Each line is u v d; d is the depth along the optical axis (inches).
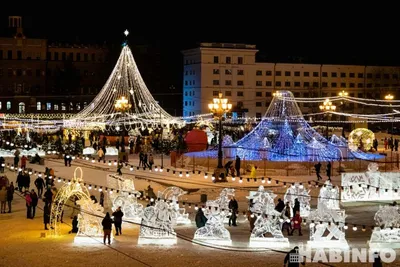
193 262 964.0
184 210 1360.7
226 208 1325.0
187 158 2309.3
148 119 3321.9
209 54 5162.4
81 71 5654.5
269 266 935.7
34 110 5398.6
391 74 5472.4
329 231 1116.5
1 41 5433.1
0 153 2539.4
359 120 3597.4
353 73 5428.2
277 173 2112.5
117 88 3481.8
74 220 1224.8
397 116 4549.7
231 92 5206.7
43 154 2618.1
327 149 2257.6
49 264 953.5
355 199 1572.3
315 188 1847.9
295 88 5334.6
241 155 2218.3
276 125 2311.8
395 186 1592.0
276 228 1098.7
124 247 1088.8
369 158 2337.6
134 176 2025.1
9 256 1010.1
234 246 1095.6
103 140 2755.9
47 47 5565.9
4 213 1449.3
